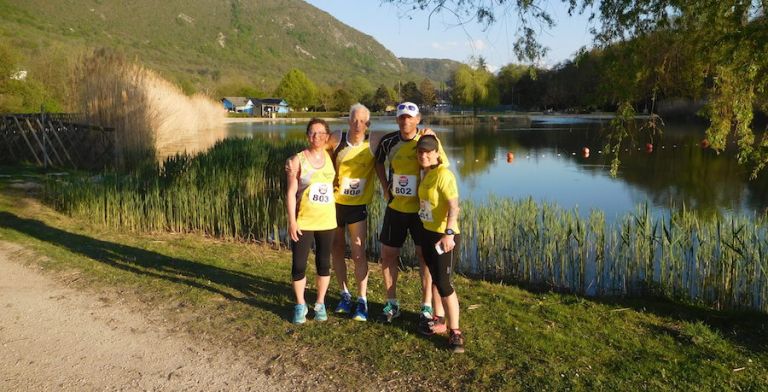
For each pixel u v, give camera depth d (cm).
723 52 529
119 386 358
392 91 9838
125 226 887
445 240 400
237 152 1420
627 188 1534
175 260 670
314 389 355
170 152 2153
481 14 623
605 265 758
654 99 621
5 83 3144
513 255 768
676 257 693
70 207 962
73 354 404
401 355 401
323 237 455
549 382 361
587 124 4775
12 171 1434
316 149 447
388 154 456
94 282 566
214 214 930
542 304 549
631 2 551
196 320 468
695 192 1449
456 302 410
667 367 389
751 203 1296
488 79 6769
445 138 3450
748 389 360
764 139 569
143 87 1775
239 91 9581
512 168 2009
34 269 607
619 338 450
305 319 465
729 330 486
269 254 771
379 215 893
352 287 573
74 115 1725
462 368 381
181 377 371
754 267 611
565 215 834
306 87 9500
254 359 397
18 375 371
